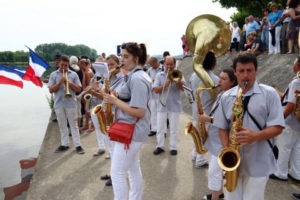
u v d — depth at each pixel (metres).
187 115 9.15
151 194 3.83
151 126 6.82
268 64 8.02
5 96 21.58
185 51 15.90
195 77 4.32
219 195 3.30
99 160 5.19
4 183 6.02
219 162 2.14
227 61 10.40
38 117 13.39
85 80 7.05
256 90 2.17
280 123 2.10
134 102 2.65
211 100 3.99
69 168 4.85
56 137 6.87
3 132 10.52
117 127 2.71
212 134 3.08
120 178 2.74
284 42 8.05
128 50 2.73
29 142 9.20
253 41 9.64
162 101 5.21
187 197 3.72
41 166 4.98
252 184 2.24
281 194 3.65
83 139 6.68
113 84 3.07
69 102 5.54
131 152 2.73
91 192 3.95
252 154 2.20
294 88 3.46
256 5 18.73
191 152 5.46
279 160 3.99
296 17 6.90
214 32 4.08
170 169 4.65
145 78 2.72
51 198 3.83
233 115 2.23
